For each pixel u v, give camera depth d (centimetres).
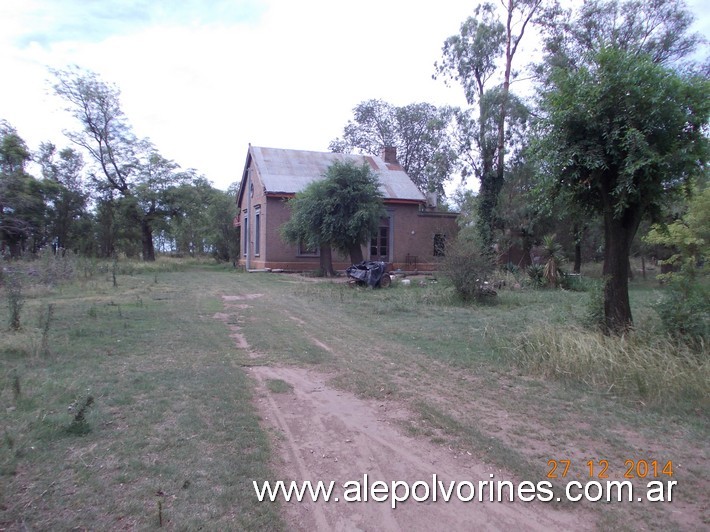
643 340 702
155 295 1496
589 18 2267
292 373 662
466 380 636
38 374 589
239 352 767
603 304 832
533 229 2494
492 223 2462
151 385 565
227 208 3775
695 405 538
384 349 811
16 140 2709
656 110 702
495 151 2427
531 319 1116
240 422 465
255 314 1170
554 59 2305
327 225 2133
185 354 732
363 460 404
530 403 550
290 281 2147
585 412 521
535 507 337
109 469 361
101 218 3559
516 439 450
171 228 3712
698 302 731
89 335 831
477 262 1430
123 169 3475
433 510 332
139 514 304
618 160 744
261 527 301
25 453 379
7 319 919
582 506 339
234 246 3728
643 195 769
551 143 806
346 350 801
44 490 329
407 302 1405
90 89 3219
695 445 441
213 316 1116
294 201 2302
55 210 3142
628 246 812
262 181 2783
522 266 2577
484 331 938
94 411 470
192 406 502
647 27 2167
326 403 543
